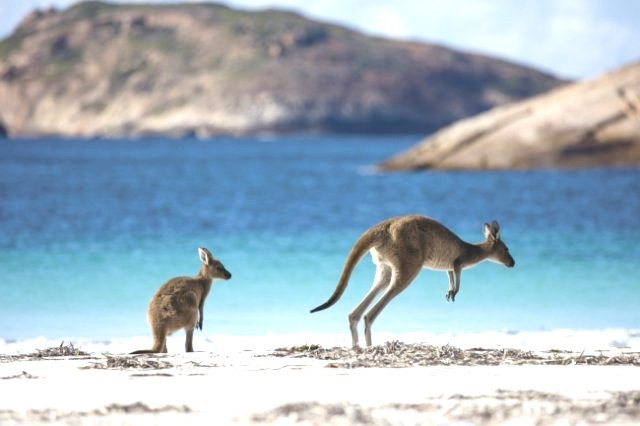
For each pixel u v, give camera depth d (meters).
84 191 97.44
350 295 36.81
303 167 160.62
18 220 64.31
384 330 30.02
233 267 43.62
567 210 70.50
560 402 14.81
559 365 19.19
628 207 72.12
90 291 37.50
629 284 39.22
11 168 153.62
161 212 72.25
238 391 16.12
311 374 17.95
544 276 41.19
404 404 14.70
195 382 17.08
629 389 16.28
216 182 116.25
